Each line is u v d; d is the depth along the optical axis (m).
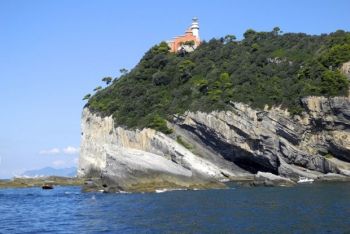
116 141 99.62
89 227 30.83
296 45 96.00
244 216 33.38
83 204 46.19
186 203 42.47
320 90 74.94
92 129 109.06
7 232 29.80
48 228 31.19
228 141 84.38
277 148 79.38
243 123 82.31
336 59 79.25
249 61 97.31
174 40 131.00
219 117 84.88
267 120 80.19
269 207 38.16
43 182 89.94
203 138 89.25
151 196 49.88
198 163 83.56
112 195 53.56
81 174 109.56
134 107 102.12
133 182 56.34
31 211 42.19
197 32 140.50
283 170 76.62
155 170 56.91
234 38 114.94
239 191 53.69
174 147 86.06
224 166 88.38
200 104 89.00
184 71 104.44
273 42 101.38
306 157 76.69
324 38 95.00
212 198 46.25
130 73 119.00
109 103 108.12
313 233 26.39
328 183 63.78
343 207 36.75
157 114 95.12
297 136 77.12
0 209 44.69
